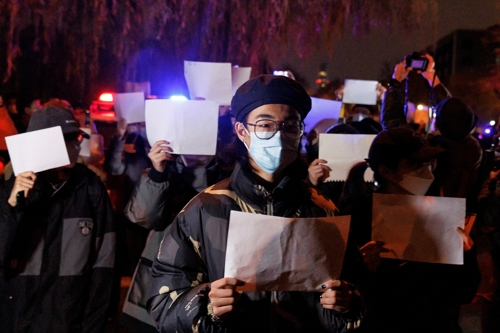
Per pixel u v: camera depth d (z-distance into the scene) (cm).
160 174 293
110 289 294
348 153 341
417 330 246
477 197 365
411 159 249
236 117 190
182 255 183
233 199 184
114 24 870
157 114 302
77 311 283
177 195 312
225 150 205
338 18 843
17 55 917
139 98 411
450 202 224
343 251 173
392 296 245
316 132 393
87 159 468
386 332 245
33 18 872
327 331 181
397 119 341
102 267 294
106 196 305
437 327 248
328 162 341
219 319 167
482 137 558
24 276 279
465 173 361
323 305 172
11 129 471
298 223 169
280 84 182
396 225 226
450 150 362
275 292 179
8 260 273
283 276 170
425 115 413
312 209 188
